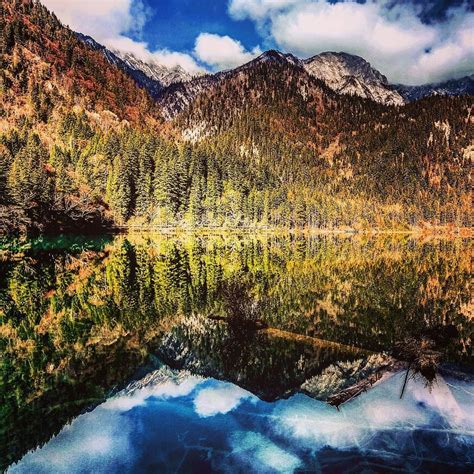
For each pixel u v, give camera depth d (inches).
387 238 4532.5
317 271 1305.4
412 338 465.4
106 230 3390.7
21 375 431.2
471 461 282.5
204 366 443.8
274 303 760.3
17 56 6407.5
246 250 2133.4
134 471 272.4
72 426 326.6
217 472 271.0
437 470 273.3
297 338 539.2
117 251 1914.4
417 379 393.7
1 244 2047.2
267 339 536.1
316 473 269.7
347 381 400.2
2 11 7160.4
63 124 5344.5
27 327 621.3
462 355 456.8
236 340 531.8
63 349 515.2
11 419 338.6
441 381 390.3
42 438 311.0
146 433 316.2
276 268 1369.3
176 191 4126.5
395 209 7416.3
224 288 928.9
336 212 6210.6
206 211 4384.8
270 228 4877.0
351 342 527.8
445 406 348.8
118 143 4677.7
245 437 309.9
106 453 290.4
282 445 298.7
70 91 6633.9
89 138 5265.8
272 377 413.7
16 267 1311.5
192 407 354.6
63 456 286.8
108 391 388.8
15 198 2519.7
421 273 1321.4
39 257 1596.9
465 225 7204.7
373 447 295.6
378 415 335.9
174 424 328.5
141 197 3951.8
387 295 895.1
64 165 3863.2
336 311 714.2
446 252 2455.7
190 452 290.5
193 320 643.5
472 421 328.2
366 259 1817.2
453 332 532.4
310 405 354.9
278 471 271.3
